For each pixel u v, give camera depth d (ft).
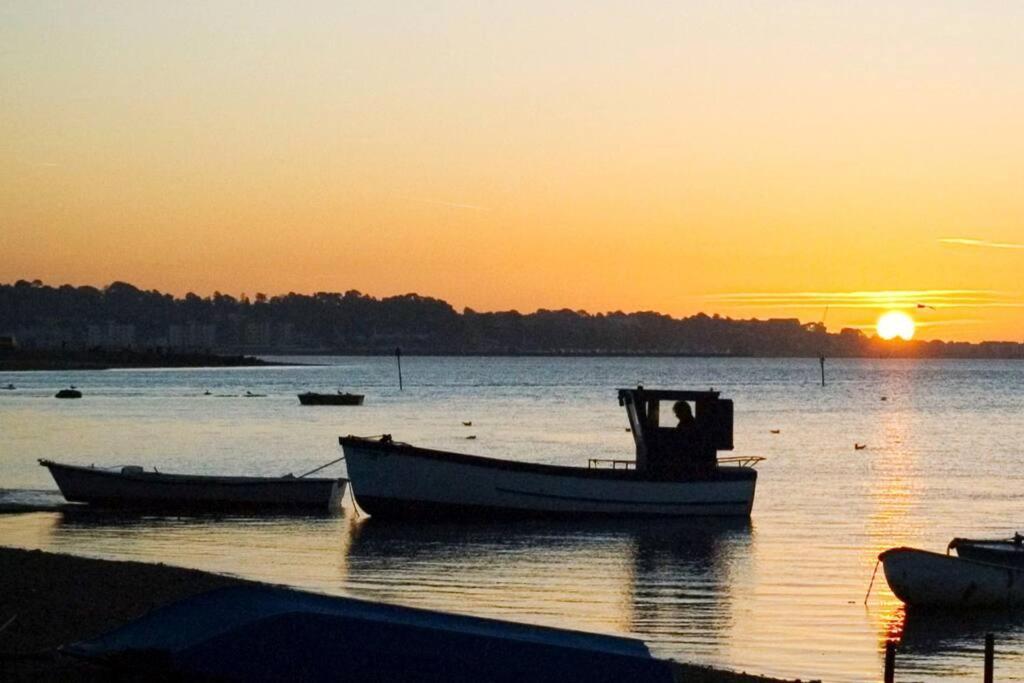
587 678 58.29
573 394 643.86
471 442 305.12
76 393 543.80
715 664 86.63
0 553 106.83
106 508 163.32
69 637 74.28
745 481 159.84
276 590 60.54
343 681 55.72
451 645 57.36
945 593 106.01
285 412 440.04
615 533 146.82
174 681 54.65
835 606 107.24
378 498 151.84
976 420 424.87
